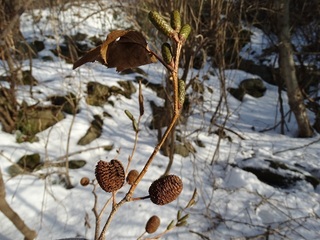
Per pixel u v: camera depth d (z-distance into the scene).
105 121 3.57
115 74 4.29
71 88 3.67
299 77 4.66
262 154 3.47
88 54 0.54
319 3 4.29
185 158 3.23
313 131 4.17
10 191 2.60
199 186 2.87
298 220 2.57
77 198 2.63
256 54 5.71
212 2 2.74
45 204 2.57
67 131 3.28
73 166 2.96
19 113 3.14
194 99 3.38
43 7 4.79
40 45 4.70
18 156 2.89
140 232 2.32
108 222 0.59
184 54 2.66
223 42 3.00
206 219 2.50
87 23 5.43
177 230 2.37
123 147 3.27
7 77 3.02
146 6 2.90
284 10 3.71
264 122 4.45
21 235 2.25
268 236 2.38
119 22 5.59
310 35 4.72
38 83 3.61
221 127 3.30
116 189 0.59
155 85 4.33
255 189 2.89
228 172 3.12
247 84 5.14
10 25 1.68
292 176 3.09
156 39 2.99
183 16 2.62
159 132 3.19
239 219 2.53
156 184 0.54
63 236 2.27
